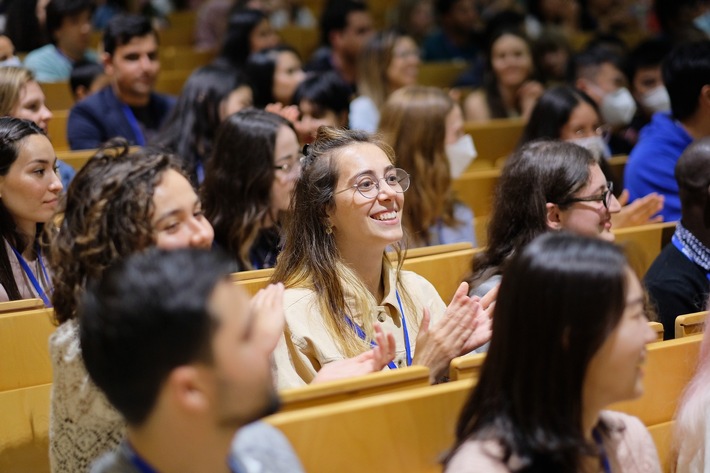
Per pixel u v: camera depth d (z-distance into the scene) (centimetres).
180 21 1037
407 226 457
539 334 184
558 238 188
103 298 154
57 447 229
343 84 557
